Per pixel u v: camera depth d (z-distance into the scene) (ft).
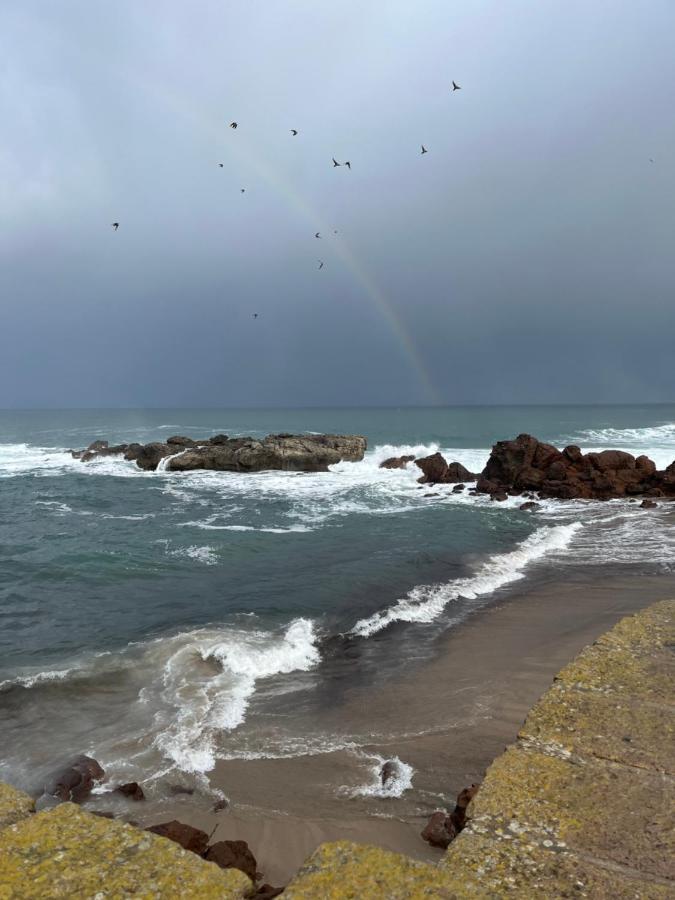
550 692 10.63
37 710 27.53
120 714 26.99
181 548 60.85
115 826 7.45
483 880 6.55
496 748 22.86
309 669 32.04
